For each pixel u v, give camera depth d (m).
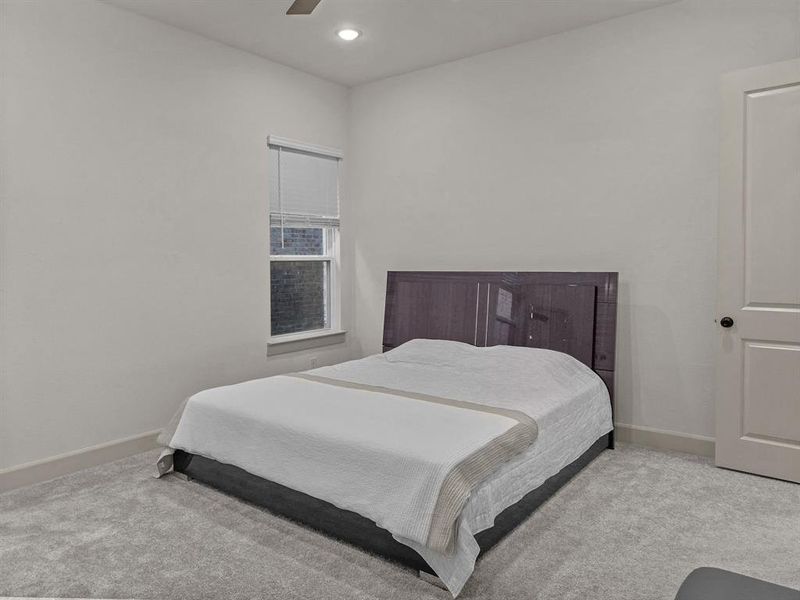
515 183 4.05
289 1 3.27
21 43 2.92
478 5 3.36
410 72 4.53
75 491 2.88
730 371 3.11
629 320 3.62
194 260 3.77
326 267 4.95
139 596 1.97
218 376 3.96
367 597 1.96
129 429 3.44
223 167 3.93
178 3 3.28
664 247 3.48
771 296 2.97
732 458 3.12
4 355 2.90
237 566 2.16
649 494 2.82
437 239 4.48
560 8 3.42
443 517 1.95
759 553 2.24
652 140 3.48
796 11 3.01
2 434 2.90
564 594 1.98
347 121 4.95
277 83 4.29
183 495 2.82
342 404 2.72
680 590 1.31
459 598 1.96
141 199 3.46
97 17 3.22
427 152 4.48
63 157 3.10
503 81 4.06
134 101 3.41
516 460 2.39
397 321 4.55
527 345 3.86
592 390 3.32
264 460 2.53
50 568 2.15
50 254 3.06
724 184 3.08
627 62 3.54
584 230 3.77
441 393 2.97
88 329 3.23
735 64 3.19
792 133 2.88
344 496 2.24
